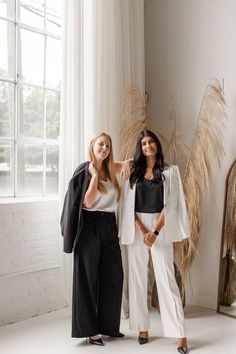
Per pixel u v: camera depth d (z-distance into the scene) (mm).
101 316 3123
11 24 3602
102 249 3090
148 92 4246
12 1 3604
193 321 3520
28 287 3531
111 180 3084
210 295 3867
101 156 2992
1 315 3338
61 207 3484
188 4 3998
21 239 3461
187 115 4004
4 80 3553
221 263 3736
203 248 3895
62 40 3475
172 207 3061
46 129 3900
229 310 3682
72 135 3488
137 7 3979
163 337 3186
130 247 3137
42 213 3623
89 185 2941
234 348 2949
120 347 2980
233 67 3740
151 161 3102
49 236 3684
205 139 3674
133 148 3668
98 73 3594
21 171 3703
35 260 3572
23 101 3703
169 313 2986
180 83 4051
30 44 3750
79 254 2988
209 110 3705
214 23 3848
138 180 3086
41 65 3846
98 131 3572
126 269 3730
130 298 3131
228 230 3709
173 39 4098
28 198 3707
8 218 3365
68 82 3500
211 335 3203
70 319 3527
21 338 3104
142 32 4043
